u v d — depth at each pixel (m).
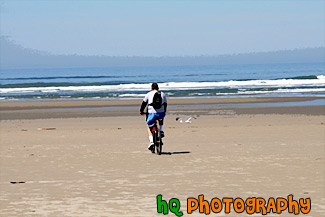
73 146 19.70
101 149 18.67
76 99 56.34
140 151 18.02
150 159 15.98
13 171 14.02
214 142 20.47
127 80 133.38
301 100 50.44
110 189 11.34
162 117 17.48
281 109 40.00
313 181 12.07
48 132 25.69
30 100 55.19
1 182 12.40
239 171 13.51
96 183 12.08
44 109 43.28
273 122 29.91
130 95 61.59
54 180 12.56
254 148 18.33
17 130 27.06
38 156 16.95
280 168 13.92
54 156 16.89
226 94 61.69
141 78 148.25
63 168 14.41
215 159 15.73
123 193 10.90
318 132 23.83
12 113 39.34
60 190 11.32
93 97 59.50
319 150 17.67
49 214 9.17
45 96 61.72
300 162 14.96
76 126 29.14
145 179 12.52
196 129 26.25
